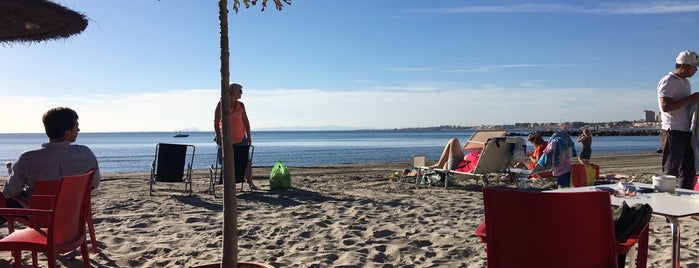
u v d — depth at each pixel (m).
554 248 2.36
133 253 4.52
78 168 3.99
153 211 6.60
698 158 5.49
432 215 6.36
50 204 3.53
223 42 3.01
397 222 5.90
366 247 4.76
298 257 4.45
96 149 54.38
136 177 12.44
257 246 4.84
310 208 6.88
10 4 4.36
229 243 3.17
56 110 3.95
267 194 8.27
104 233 5.29
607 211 2.27
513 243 2.45
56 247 3.11
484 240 2.61
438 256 4.48
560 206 2.32
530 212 2.38
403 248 4.69
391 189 9.20
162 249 4.62
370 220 6.03
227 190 3.17
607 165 16.12
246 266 3.43
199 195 8.22
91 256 4.42
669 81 5.44
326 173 13.41
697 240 4.83
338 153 36.84
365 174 12.86
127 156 37.19
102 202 7.29
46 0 4.48
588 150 9.18
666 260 4.20
